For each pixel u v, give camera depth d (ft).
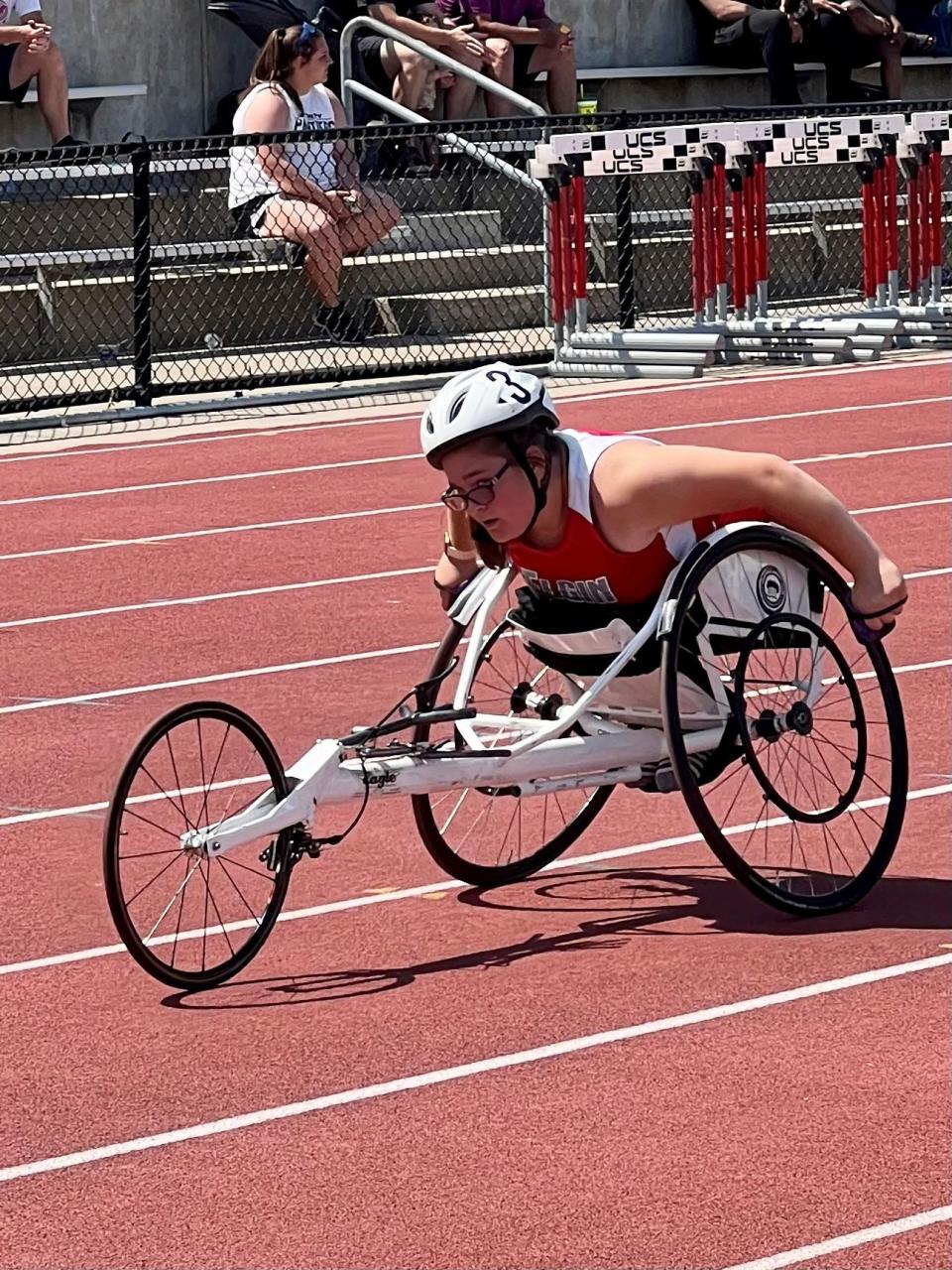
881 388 49.01
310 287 53.88
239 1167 13.83
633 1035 15.75
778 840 19.98
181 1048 15.84
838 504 17.40
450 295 56.24
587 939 17.81
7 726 24.82
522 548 17.39
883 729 23.06
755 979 16.74
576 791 21.01
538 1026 15.99
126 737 24.18
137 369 48.75
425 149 56.49
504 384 16.88
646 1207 13.05
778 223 62.90
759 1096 14.61
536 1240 12.69
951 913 18.08
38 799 22.06
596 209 62.03
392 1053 15.60
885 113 53.98
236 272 53.98
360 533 35.50
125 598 31.27
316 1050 15.70
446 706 18.69
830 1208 12.96
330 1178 13.62
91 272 53.72
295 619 29.66
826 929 17.83
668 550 17.49
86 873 19.77
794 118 52.90
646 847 20.08
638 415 46.11
